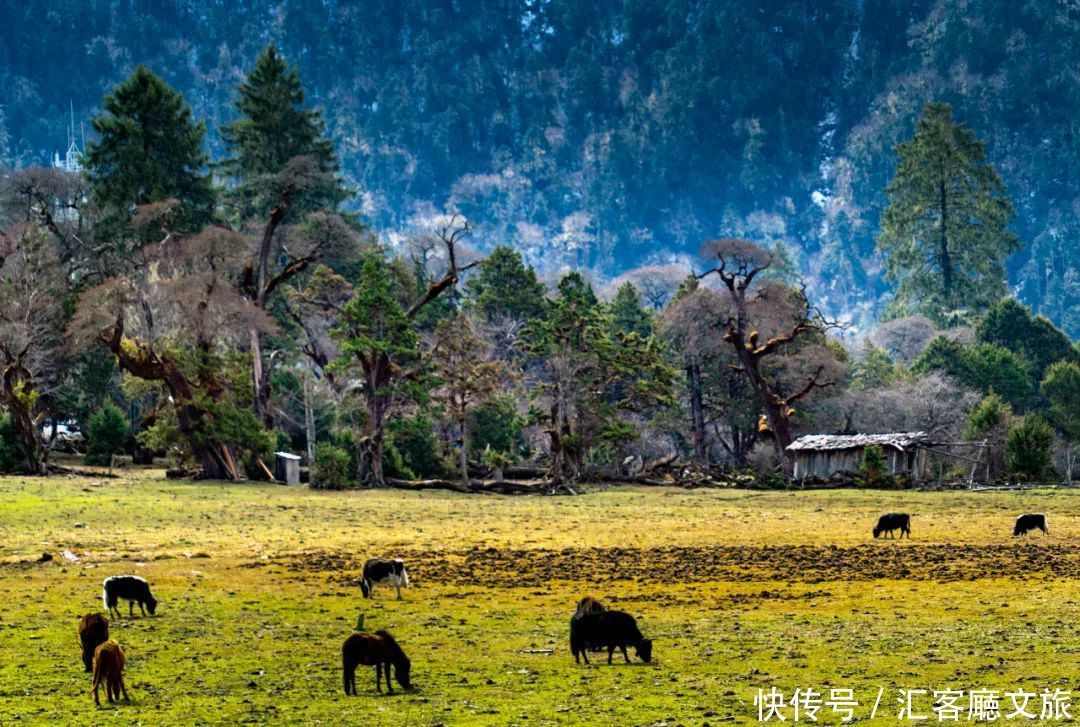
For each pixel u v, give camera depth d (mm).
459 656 30359
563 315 108375
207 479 101375
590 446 109875
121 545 54531
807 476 108188
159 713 24703
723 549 54250
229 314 102250
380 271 105000
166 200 125188
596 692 26250
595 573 45906
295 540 58219
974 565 47031
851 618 35062
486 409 115250
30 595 39375
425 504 84812
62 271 122000
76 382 122562
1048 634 31594
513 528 66000
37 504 73000
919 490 99625
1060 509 78438
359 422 116312
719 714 24219
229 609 37219
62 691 26656
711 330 134250
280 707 25172
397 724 23719
